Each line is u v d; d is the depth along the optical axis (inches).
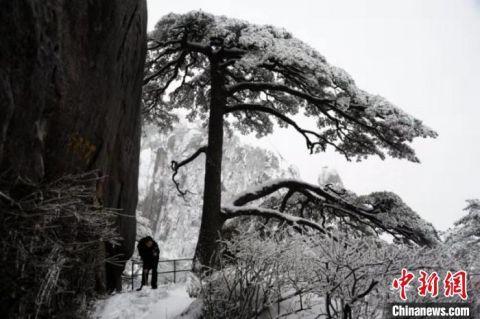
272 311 250.4
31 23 197.8
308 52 677.3
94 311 285.3
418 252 221.3
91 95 278.7
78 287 261.3
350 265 219.8
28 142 212.5
